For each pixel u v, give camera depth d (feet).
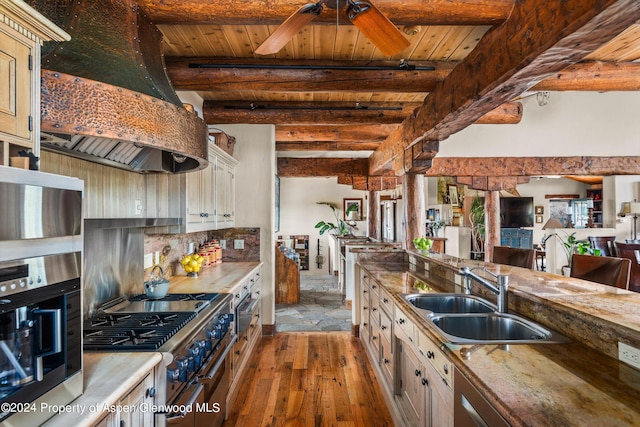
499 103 7.80
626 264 7.83
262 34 8.41
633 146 21.24
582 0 4.41
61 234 3.35
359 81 9.68
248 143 14.29
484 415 3.69
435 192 33.32
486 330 6.32
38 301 3.05
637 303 5.37
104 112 4.18
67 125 3.96
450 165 21.36
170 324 5.86
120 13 5.23
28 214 2.96
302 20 5.72
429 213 32.50
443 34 8.27
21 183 2.89
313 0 6.00
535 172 21.43
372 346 11.25
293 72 9.67
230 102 13.58
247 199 14.26
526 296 6.10
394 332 8.16
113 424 3.66
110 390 3.65
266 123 14.14
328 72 9.66
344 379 10.42
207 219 10.53
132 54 5.05
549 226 24.94
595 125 21.31
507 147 21.43
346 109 13.70
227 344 7.48
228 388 8.43
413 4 6.25
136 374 4.05
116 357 4.52
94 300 6.61
